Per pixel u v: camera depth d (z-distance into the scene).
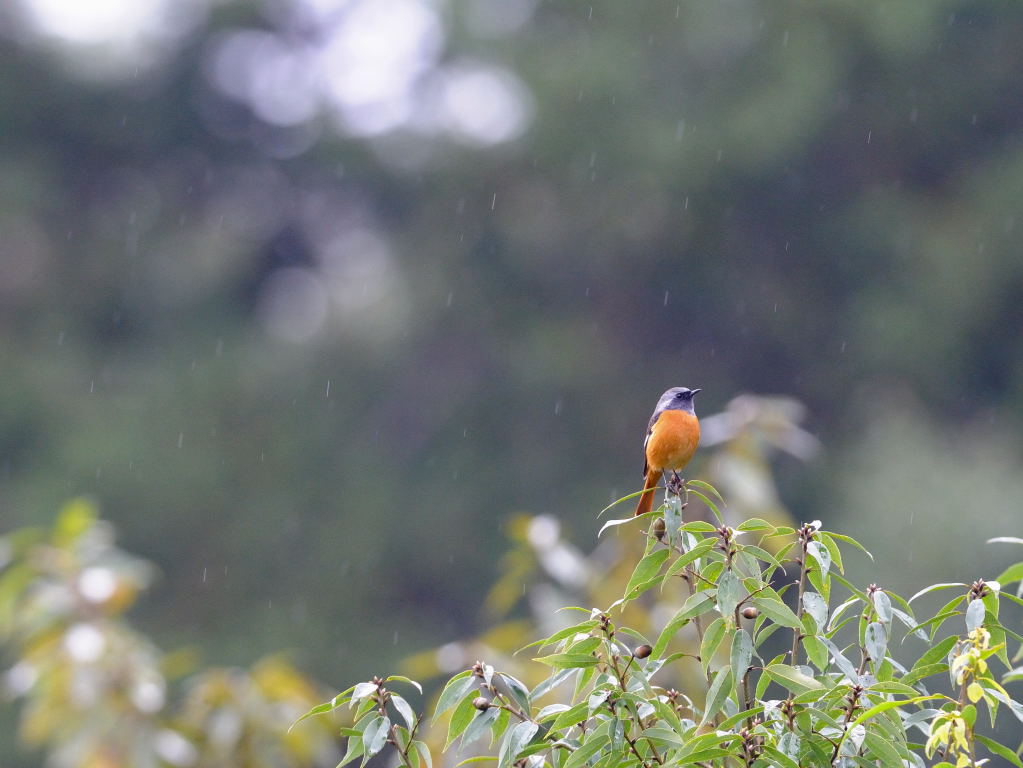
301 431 27.16
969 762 4.22
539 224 27.67
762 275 26.72
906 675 4.71
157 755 7.95
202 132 31.11
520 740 4.43
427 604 25.94
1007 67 26.48
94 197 30.77
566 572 7.98
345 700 4.61
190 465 26.11
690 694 6.73
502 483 26.38
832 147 26.80
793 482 23.28
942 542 16.95
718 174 26.06
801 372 26.28
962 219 25.95
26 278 29.55
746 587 4.59
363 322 29.31
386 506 26.41
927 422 23.59
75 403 27.31
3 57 29.44
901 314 25.31
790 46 26.70
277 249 31.53
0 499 25.70
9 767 20.53
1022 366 25.11
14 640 9.55
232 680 8.13
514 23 29.38
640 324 27.19
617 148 26.34
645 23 27.59
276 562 25.77
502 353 27.39
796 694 4.48
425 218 28.75
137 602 24.73
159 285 30.14
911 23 26.09
